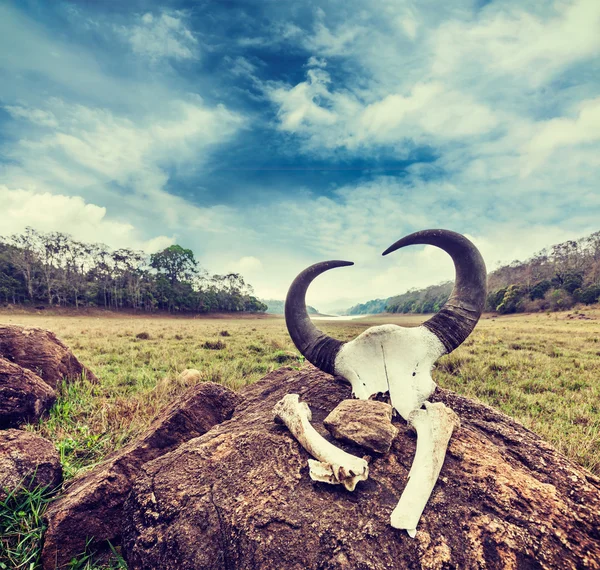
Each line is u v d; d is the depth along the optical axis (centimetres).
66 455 343
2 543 215
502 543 151
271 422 250
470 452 202
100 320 4147
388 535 156
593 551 150
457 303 245
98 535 222
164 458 228
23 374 415
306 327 272
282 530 162
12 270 6012
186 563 163
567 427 472
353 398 245
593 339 1520
